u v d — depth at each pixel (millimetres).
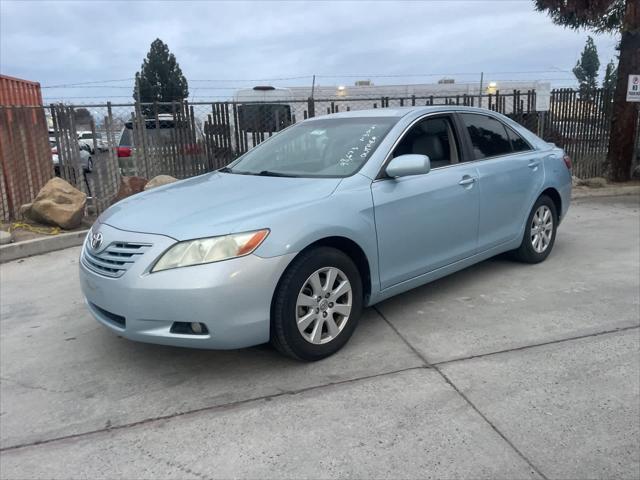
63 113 8727
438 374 3508
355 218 3766
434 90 14672
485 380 3420
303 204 3586
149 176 9359
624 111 11070
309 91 14242
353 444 2830
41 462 2791
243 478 2611
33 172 8742
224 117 9703
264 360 3793
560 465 2639
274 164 4578
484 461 2674
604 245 6590
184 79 50250
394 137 4277
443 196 4422
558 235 7211
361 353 3828
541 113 10945
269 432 2961
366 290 4008
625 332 4059
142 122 9164
